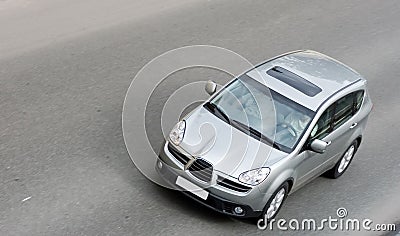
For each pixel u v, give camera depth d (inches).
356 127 604.7
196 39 822.5
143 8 888.3
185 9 905.5
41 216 494.3
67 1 882.1
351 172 639.1
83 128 612.7
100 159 571.2
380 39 917.8
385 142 693.9
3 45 749.9
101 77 706.8
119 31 813.9
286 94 559.8
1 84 669.9
